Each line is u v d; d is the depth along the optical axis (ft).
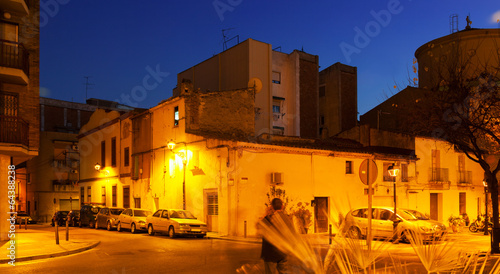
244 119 91.66
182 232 68.13
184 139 86.63
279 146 77.30
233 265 39.17
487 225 75.41
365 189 87.97
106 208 95.35
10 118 61.26
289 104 131.64
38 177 160.56
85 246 53.42
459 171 104.27
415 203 94.48
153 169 99.40
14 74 59.31
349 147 95.86
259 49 122.31
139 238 69.56
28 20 65.16
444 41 86.79
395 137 101.09
